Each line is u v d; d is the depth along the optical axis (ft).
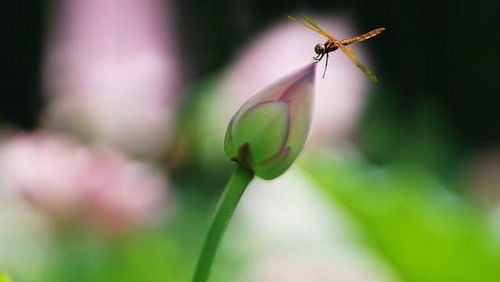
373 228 4.60
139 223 6.47
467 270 4.53
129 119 8.70
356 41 3.43
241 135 3.43
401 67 16.44
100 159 6.34
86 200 6.27
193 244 8.73
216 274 7.37
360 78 8.65
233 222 7.81
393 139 11.32
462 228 4.58
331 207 4.79
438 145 11.71
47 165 6.22
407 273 4.60
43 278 7.04
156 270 7.17
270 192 6.58
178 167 9.41
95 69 8.84
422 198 4.79
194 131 9.43
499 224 5.20
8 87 19.03
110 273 6.95
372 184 4.92
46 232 6.63
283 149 3.44
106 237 6.59
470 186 8.63
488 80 18.03
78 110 8.50
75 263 6.93
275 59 8.56
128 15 9.34
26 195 6.30
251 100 3.45
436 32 17.25
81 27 9.21
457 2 17.29
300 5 14.71
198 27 12.96
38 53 18.89
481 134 17.98
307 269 5.45
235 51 13.44
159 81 9.13
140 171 6.70
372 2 16.21
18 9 19.31
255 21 13.99
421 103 11.96
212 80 9.71
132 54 9.18
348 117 8.37
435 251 4.51
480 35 17.85
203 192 9.46
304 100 3.46
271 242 6.06
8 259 7.23
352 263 5.13
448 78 17.72
